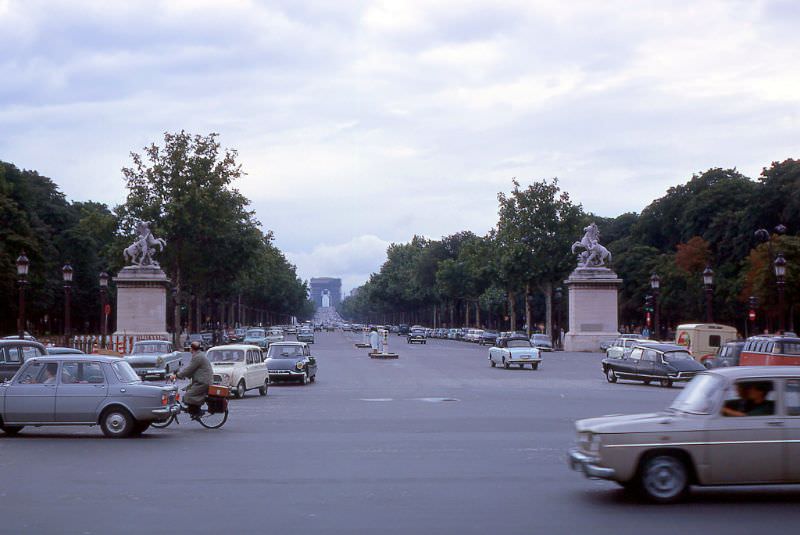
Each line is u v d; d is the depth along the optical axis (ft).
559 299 353.31
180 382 142.41
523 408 94.17
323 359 221.05
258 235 293.02
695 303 305.94
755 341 125.08
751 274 242.58
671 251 378.32
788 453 40.52
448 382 140.46
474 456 57.36
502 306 479.82
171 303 344.90
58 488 45.55
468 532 35.45
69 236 337.11
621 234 447.42
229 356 110.93
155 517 38.37
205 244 269.23
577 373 165.37
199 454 58.44
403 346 328.08
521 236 334.03
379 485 46.50
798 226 283.79
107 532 35.53
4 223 245.04
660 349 132.77
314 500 42.32
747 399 41.22
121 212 263.29
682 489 40.98
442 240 570.46
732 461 40.52
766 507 40.60
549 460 55.57
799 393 41.34
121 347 197.57
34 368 68.28
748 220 296.71
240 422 80.23
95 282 348.18
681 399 43.83
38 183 348.18
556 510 39.88
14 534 35.17
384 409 93.61
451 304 551.59
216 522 37.37
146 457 57.06
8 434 69.97
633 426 41.06
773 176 292.61
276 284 545.44
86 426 74.74
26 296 254.06
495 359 184.34
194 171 260.21
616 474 40.73
